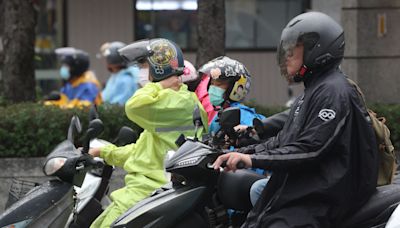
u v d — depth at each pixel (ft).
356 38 53.36
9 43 52.49
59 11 83.87
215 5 49.06
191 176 26.43
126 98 61.98
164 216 26.71
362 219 24.95
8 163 44.04
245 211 27.35
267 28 83.76
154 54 31.58
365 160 24.59
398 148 45.24
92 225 32.17
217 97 32.12
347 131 24.11
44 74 83.97
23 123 44.57
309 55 24.93
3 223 28.81
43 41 84.23
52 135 44.55
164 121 31.19
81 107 47.52
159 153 31.37
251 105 47.98
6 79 52.70
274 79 83.61
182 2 83.56
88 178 35.09
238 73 31.94
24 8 52.42
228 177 26.99
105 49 68.74
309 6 82.53
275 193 25.18
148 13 83.61
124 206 31.12
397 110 46.19
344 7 53.52
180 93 31.53
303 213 24.38
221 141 26.61
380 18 53.31
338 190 24.20
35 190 29.73
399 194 25.21
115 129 45.44
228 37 84.07
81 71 62.13
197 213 27.14
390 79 53.72
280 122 29.84
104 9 83.30
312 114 24.29
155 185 31.17
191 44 83.76
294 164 23.93
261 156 23.94
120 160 32.27
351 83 24.93
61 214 29.66
